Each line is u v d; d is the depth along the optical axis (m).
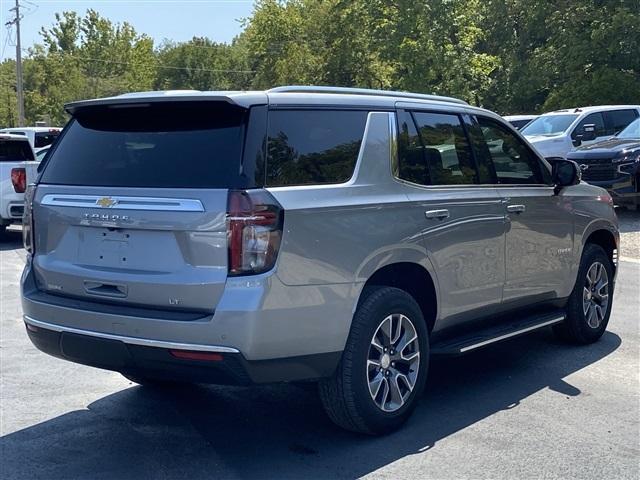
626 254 11.88
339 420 4.66
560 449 4.61
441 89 31.62
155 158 4.43
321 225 4.32
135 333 4.21
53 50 69.31
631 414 5.20
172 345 4.10
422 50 30.88
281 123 4.39
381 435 4.83
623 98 29.39
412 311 4.89
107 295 4.43
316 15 45.91
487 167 5.73
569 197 6.48
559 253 6.36
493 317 5.85
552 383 5.88
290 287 4.16
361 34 38.84
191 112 4.46
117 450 4.67
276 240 4.11
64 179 4.77
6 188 14.44
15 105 59.47
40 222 4.82
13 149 14.83
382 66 41.22
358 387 4.54
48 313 4.60
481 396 5.59
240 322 4.01
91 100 4.68
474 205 5.41
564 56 31.62
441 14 30.45
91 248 4.52
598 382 5.89
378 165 4.80
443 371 6.21
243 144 4.21
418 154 5.14
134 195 4.34
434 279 5.10
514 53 35.34
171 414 5.31
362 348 4.54
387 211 4.73
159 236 4.25
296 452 4.62
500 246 5.68
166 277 4.19
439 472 4.30
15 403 5.52
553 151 17.86
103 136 4.75
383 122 4.93
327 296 4.34
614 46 29.14
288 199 4.20
